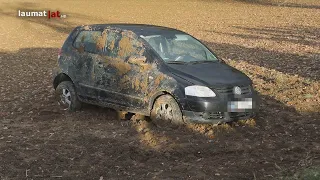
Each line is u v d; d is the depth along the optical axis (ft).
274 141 23.04
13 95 34.88
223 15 111.96
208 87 23.91
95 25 29.48
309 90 34.24
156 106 25.02
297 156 20.90
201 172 19.10
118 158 20.80
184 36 28.45
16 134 24.48
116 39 27.61
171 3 139.95
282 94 33.09
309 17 102.53
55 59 55.52
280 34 76.18
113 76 26.86
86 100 28.45
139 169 19.49
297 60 50.03
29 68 48.65
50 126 26.00
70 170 19.43
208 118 23.77
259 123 26.00
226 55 55.16
